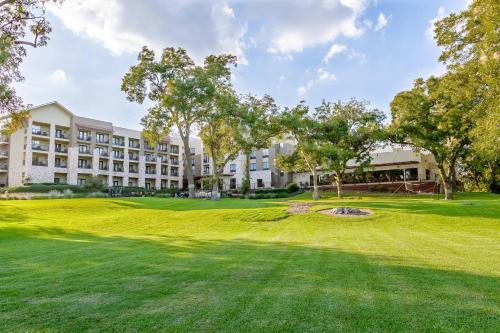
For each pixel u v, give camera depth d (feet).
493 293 16.01
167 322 12.92
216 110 106.63
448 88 66.90
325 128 111.86
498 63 48.01
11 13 55.36
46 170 169.78
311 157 111.34
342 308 14.14
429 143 90.33
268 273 20.65
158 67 106.52
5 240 42.55
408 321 12.75
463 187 162.09
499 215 56.65
